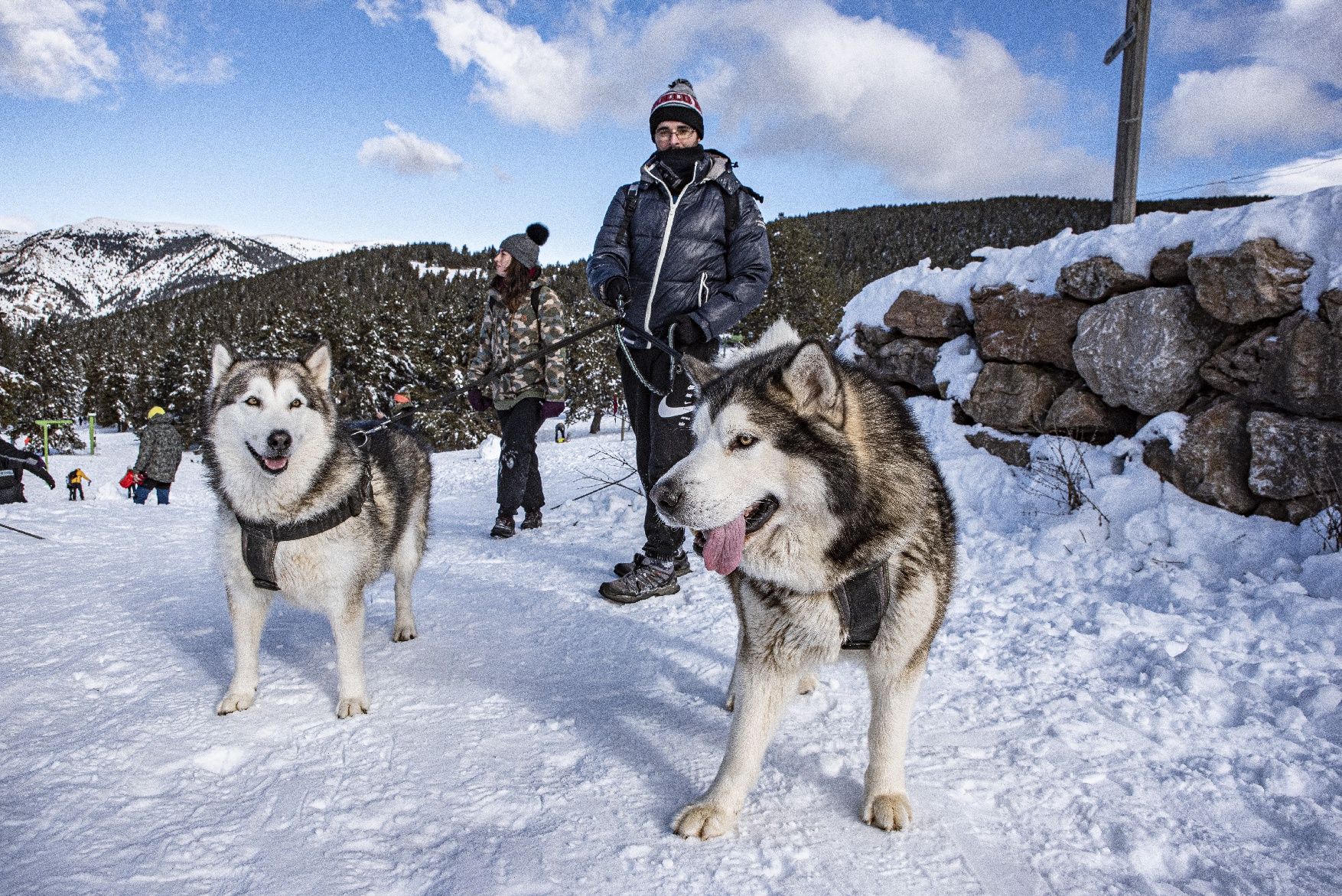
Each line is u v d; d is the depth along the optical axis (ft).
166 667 10.94
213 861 6.19
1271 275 14.47
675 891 5.93
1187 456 15.52
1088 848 6.56
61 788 7.36
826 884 6.07
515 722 9.01
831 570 6.93
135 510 32.86
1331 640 10.43
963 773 7.77
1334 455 13.43
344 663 9.35
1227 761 7.82
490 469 47.03
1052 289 19.34
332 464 9.59
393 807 7.06
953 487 19.88
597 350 140.77
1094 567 14.35
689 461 7.02
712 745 8.45
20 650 11.76
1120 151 21.38
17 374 149.69
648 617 13.16
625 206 14.47
